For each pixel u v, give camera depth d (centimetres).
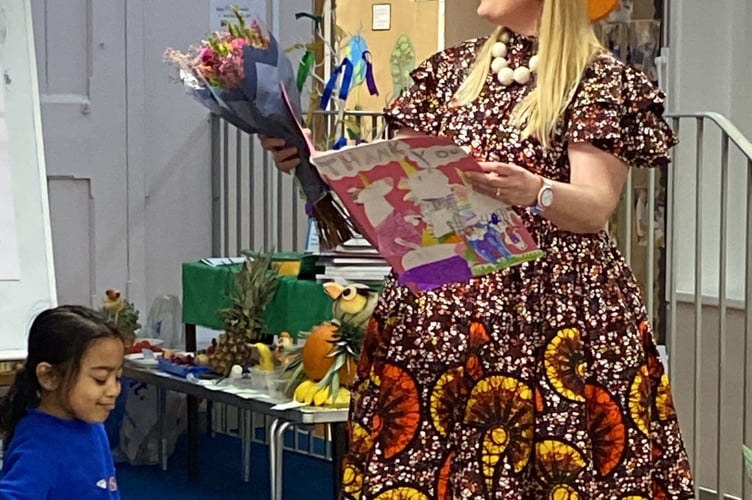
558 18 191
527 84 195
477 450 189
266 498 406
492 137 194
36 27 449
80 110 460
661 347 389
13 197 328
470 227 176
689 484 202
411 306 194
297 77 249
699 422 369
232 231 494
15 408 257
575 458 187
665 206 435
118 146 469
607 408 191
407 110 206
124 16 466
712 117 353
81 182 464
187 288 423
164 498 405
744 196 438
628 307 195
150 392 447
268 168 491
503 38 201
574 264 191
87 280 467
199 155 487
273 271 390
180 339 460
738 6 438
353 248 358
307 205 252
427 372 191
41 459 246
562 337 189
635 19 448
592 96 188
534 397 188
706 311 420
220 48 207
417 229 175
